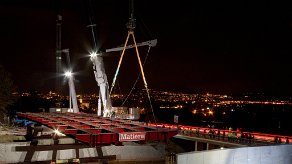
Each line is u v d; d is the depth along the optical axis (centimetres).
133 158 4809
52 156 4691
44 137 5197
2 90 7056
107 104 4944
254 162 2480
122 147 4850
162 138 2997
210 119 15275
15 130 6022
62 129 3259
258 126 12275
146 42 4562
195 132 4659
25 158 4600
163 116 13275
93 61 4991
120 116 4978
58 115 4803
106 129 3022
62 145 4750
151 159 4838
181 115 15188
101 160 4762
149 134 2934
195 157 2188
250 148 2461
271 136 4234
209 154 2244
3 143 4606
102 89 4972
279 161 2603
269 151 2566
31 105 11631
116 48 4775
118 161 4725
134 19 4300
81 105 11781
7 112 7888
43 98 12206
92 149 4812
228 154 2355
